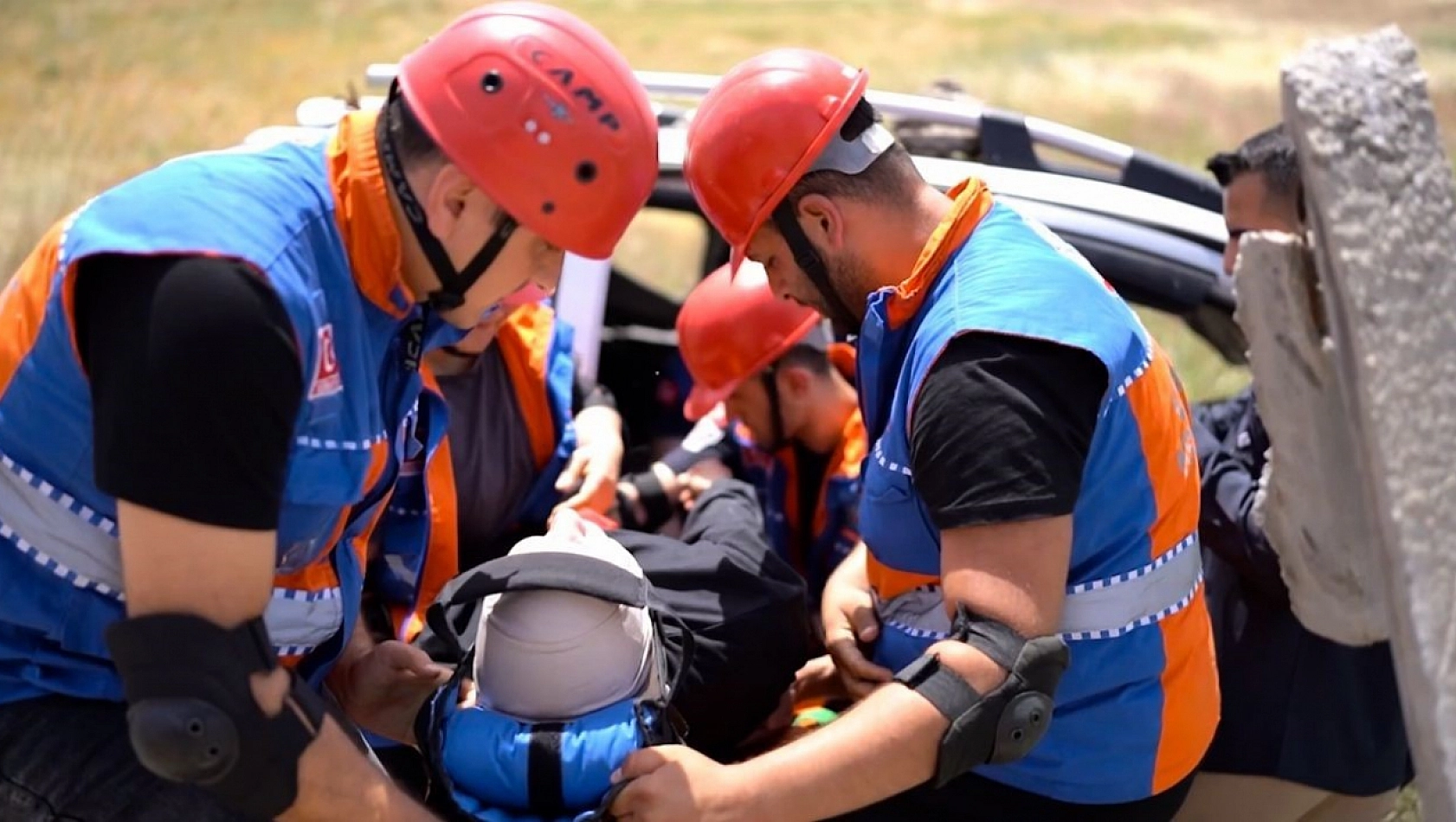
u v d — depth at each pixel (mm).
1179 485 2154
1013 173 3277
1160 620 2162
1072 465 1931
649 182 1899
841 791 1927
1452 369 2168
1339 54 2172
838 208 2125
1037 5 19719
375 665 2271
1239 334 3342
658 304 4238
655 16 17719
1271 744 2684
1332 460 2307
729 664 2402
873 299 2100
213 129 10453
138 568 1674
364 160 1829
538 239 1879
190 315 1622
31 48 13609
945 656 1921
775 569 2592
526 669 2020
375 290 1851
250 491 1660
